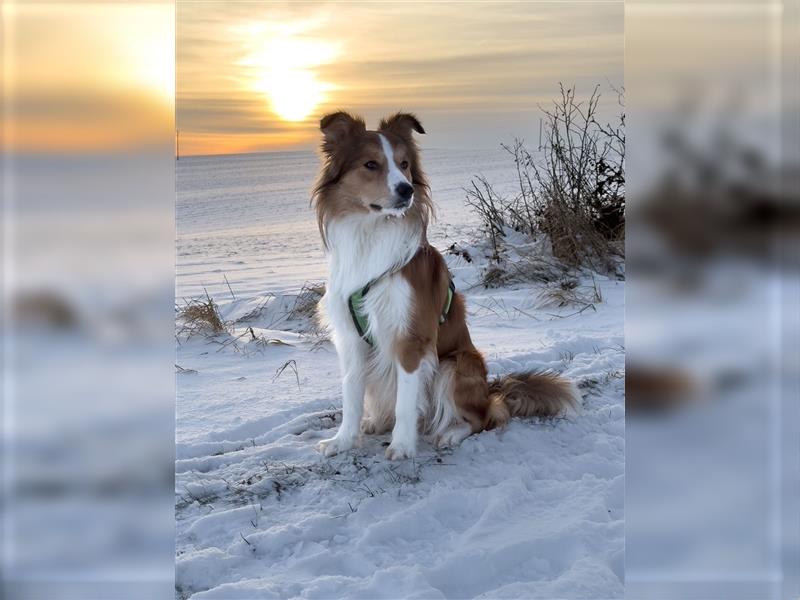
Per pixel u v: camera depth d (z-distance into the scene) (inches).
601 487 159.3
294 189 1106.7
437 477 169.6
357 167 180.9
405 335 182.4
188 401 225.0
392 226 181.6
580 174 402.3
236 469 176.9
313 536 145.6
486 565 130.7
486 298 347.9
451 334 201.8
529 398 199.9
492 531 142.3
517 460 177.9
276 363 265.0
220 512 154.6
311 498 161.5
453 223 598.5
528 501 156.4
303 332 323.3
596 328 294.4
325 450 183.8
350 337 189.3
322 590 123.5
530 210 440.1
